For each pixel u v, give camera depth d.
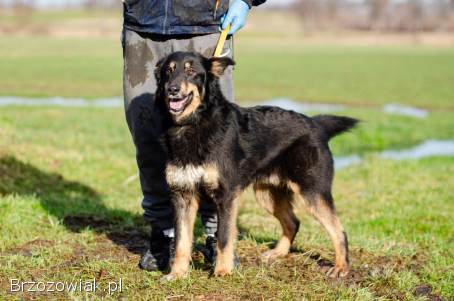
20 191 10.65
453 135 22.03
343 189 12.70
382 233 9.15
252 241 7.98
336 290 6.14
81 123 20.83
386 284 6.45
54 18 122.88
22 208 8.77
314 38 107.62
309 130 7.02
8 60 51.12
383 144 20.11
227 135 6.37
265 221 9.66
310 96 33.56
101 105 27.69
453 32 121.50
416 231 9.41
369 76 46.44
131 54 6.77
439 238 8.80
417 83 41.69
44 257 6.90
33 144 14.13
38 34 93.19
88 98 30.72
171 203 6.46
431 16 124.88
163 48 6.75
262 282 6.25
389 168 14.46
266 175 7.04
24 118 20.77
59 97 30.52
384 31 124.75
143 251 7.45
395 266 7.15
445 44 100.38
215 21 6.69
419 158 16.53
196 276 6.39
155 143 6.77
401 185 12.89
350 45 93.88
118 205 10.18
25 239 7.64
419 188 12.51
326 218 6.90
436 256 7.45
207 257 7.11
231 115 6.55
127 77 6.84
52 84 36.19
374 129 21.83
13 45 69.19
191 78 6.21
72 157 13.63
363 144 20.00
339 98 33.09
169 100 6.14
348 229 9.38
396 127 22.77
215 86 6.46
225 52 6.88
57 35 92.75
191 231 6.50
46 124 19.91
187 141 6.21
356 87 38.75
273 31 118.50
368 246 7.86
